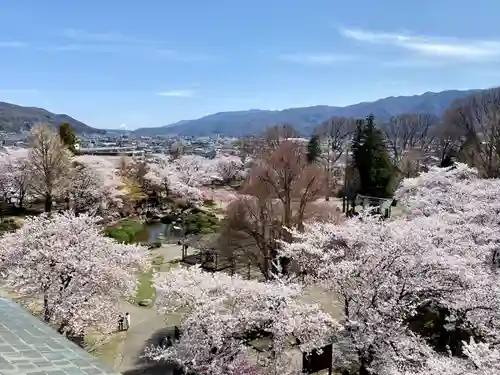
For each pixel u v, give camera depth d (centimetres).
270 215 3103
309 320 1526
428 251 1625
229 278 1720
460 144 6838
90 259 2006
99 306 2052
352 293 1647
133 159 7688
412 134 8631
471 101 7412
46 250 1958
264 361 1571
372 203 5231
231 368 1469
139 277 3200
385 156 5775
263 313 1487
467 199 2722
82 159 5691
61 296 1903
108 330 2128
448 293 1622
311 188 3294
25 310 823
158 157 10262
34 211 4994
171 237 4531
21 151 6038
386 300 1573
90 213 4306
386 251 1612
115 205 5122
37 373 494
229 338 1534
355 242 1802
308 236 2039
